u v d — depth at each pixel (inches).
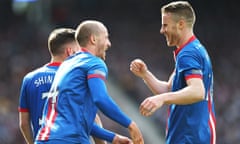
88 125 666.2
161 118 2381.9
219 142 2372.0
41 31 3388.3
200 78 661.3
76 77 668.7
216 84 2901.1
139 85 2746.1
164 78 3125.0
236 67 3280.0
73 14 3855.8
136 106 2642.7
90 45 694.5
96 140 781.9
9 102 2583.7
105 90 653.9
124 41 3609.7
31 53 3164.4
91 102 669.9
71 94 664.4
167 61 3304.6
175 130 693.3
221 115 2539.4
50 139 652.7
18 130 2278.5
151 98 630.5
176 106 692.1
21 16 3693.4
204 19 3969.0
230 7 4018.2
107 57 3243.1
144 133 2365.9
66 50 761.6
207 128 689.6
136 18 3956.7
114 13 3964.1
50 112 673.0
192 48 679.1
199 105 686.5
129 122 645.9
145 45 3521.2
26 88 762.8
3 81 2812.5
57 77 685.9
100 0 3986.2
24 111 771.4
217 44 3683.6
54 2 3742.6
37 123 754.2
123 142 713.0
